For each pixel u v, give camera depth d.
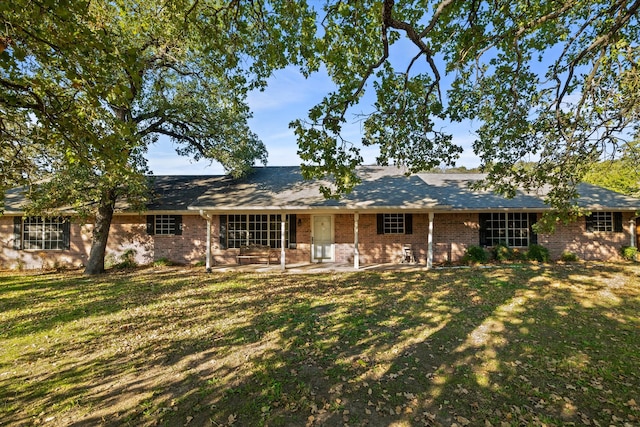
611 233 13.88
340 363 4.96
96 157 3.71
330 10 5.00
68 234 14.70
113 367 4.93
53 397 4.16
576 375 4.52
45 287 10.52
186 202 14.89
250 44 6.10
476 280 10.30
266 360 5.07
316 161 5.91
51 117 3.46
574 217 7.61
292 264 14.41
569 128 6.62
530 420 3.60
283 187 15.12
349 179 6.09
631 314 6.94
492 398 4.02
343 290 9.54
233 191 14.92
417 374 4.61
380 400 4.01
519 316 6.87
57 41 2.88
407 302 8.09
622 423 3.54
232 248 14.82
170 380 4.53
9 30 2.76
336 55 5.39
